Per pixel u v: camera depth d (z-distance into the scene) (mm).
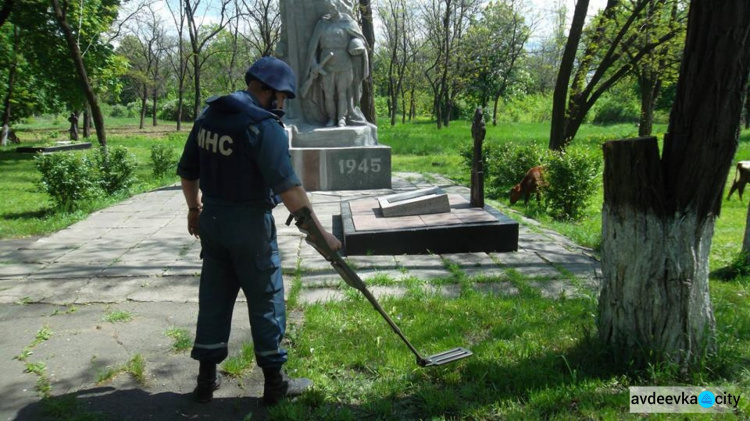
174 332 3711
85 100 21719
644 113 21250
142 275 5059
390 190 9938
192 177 2885
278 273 2760
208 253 2754
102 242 6402
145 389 2975
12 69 21672
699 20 2693
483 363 3088
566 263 5422
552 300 4230
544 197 9281
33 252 5969
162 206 8812
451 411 2684
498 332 3590
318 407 2742
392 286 4695
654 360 2924
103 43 20938
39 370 3162
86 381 3055
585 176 8938
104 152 10117
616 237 3006
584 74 13555
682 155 2805
